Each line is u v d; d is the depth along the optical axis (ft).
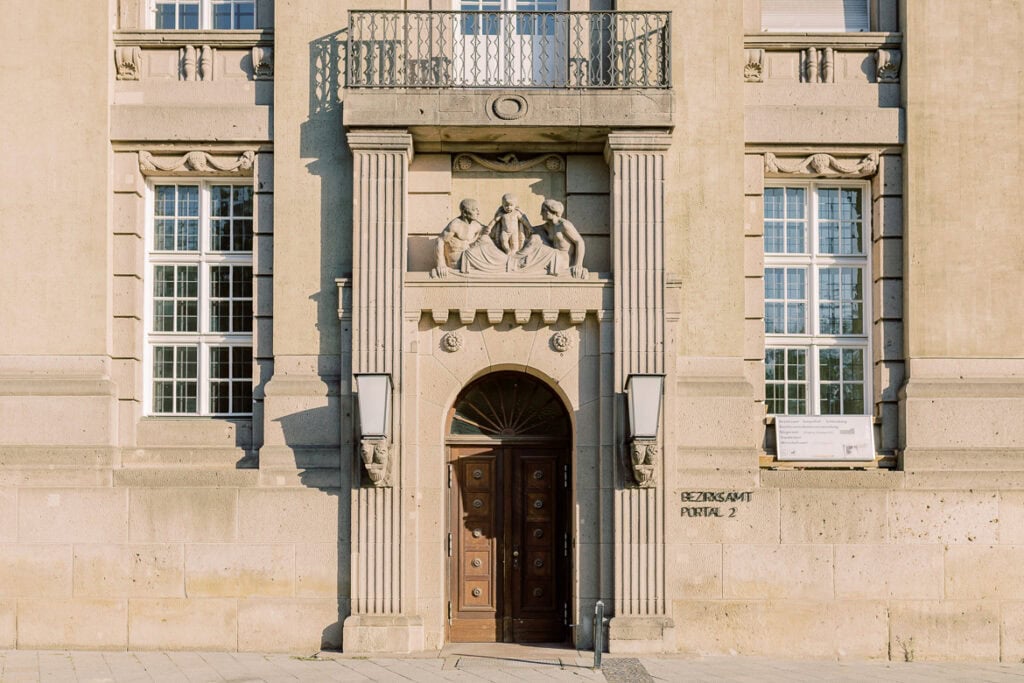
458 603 46.85
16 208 45.75
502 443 47.32
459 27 47.98
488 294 45.14
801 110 47.29
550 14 47.06
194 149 46.80
